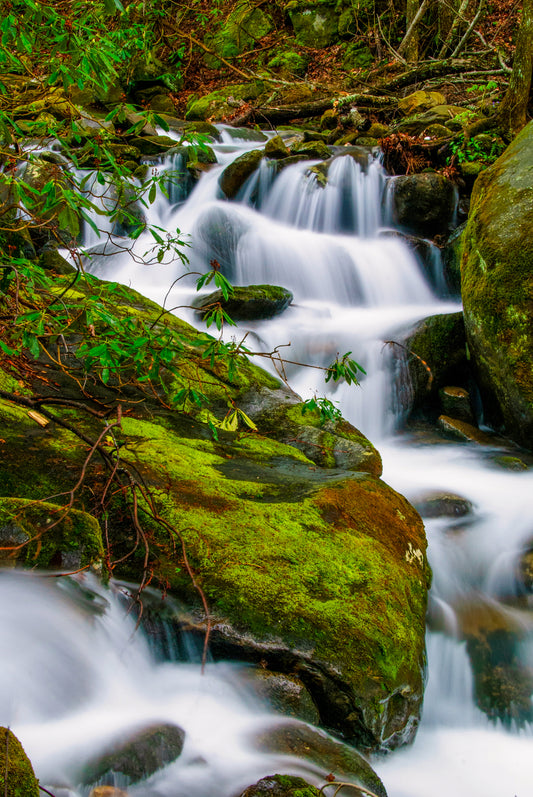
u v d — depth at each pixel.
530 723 3.47
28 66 3.09
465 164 9.54
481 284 6.01
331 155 10.34
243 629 2.79
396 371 6.55
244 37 16.34
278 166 9.72
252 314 6.82
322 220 9.44
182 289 7.90
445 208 9.14
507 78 12.39
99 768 2.17
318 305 8.06
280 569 3.06
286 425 4.80
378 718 2.75
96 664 2.59
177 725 2.45
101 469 3.41
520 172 6.33
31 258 5.92
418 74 13.12
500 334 5.79
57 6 2.73
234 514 3.33
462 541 4.45
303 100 14.51
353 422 6.37
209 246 8.47
